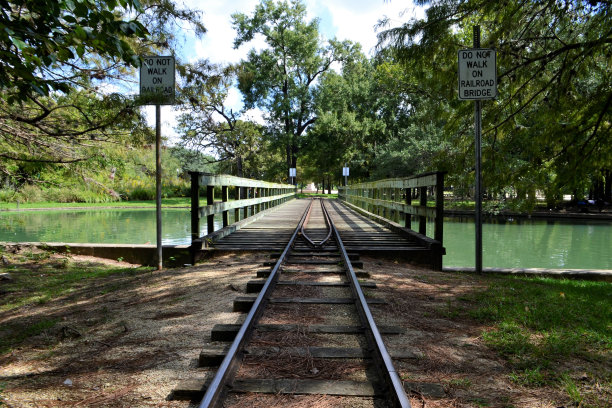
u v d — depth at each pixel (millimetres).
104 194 8609
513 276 7062
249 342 3145
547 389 2555
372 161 39500
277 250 7340
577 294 5344
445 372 2754
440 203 7098
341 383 2480
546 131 7230
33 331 3936
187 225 19469
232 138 40062
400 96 32094
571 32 7172
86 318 4301
